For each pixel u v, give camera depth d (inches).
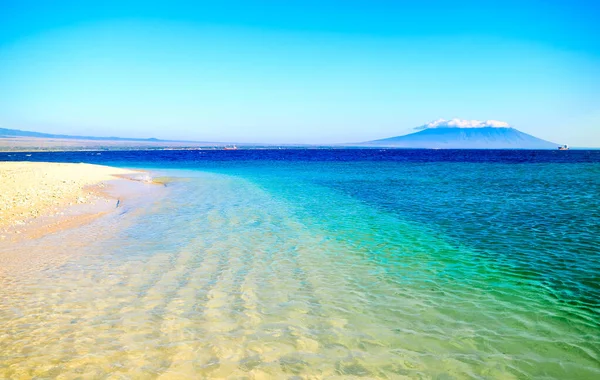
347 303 301.4
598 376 205.5
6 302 289.3
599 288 333.7
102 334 242.7
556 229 570.9
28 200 748.6
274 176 1589.6
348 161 3309.5
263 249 456.4
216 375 200.8
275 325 261.9
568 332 255.6
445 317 277.7
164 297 306.3
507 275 369.1
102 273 359.9
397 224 605.0
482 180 1396.4
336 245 478.6
